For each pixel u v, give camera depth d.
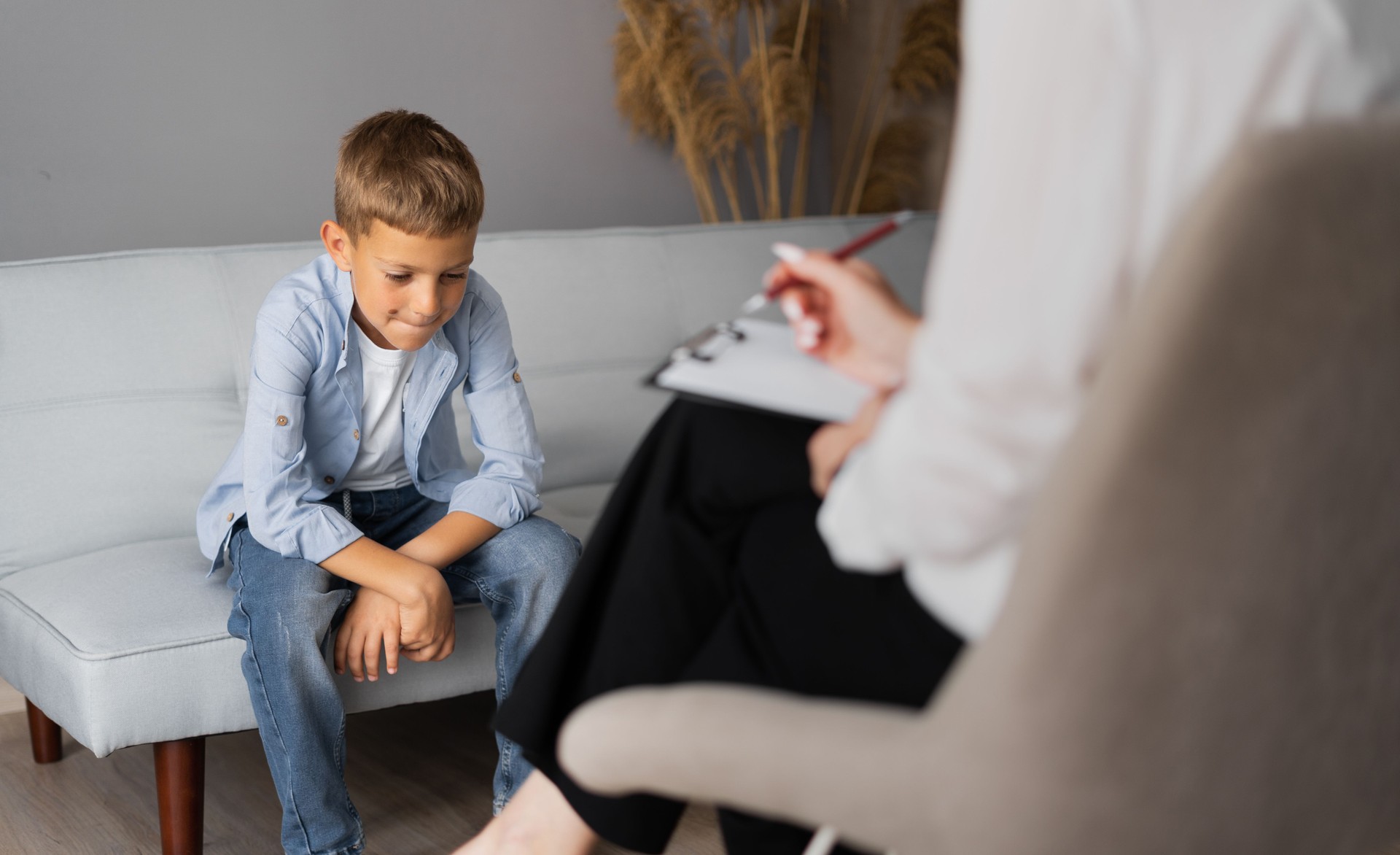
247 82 2.46
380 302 1.26
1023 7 0.42
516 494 1.38
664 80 2.94
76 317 1.64
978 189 0.43
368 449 1.42
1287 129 0.39
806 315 0.63
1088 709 0.41
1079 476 0.40
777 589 0.64
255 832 1.42
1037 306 0.42
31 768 1.64
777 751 0.49
